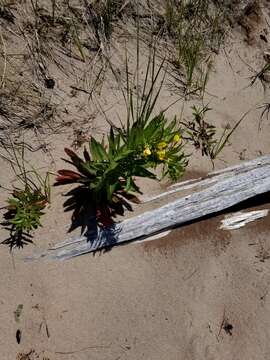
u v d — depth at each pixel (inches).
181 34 51.8
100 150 39.0
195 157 46.2
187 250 42.6
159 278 40.7
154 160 39.8
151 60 49.4
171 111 47.6
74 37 46.1
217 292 42.2
